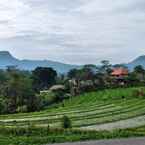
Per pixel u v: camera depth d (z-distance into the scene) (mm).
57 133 51438
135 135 48938
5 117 114375
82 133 51156
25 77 175375
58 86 196500
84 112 117062
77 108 131625
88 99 161750
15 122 93688
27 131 51250
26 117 111938
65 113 117312
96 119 97750
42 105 154875
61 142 43125
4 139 44750
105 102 144500
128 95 155875
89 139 45281
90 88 185500
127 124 87562
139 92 151000
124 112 111062
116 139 45219
